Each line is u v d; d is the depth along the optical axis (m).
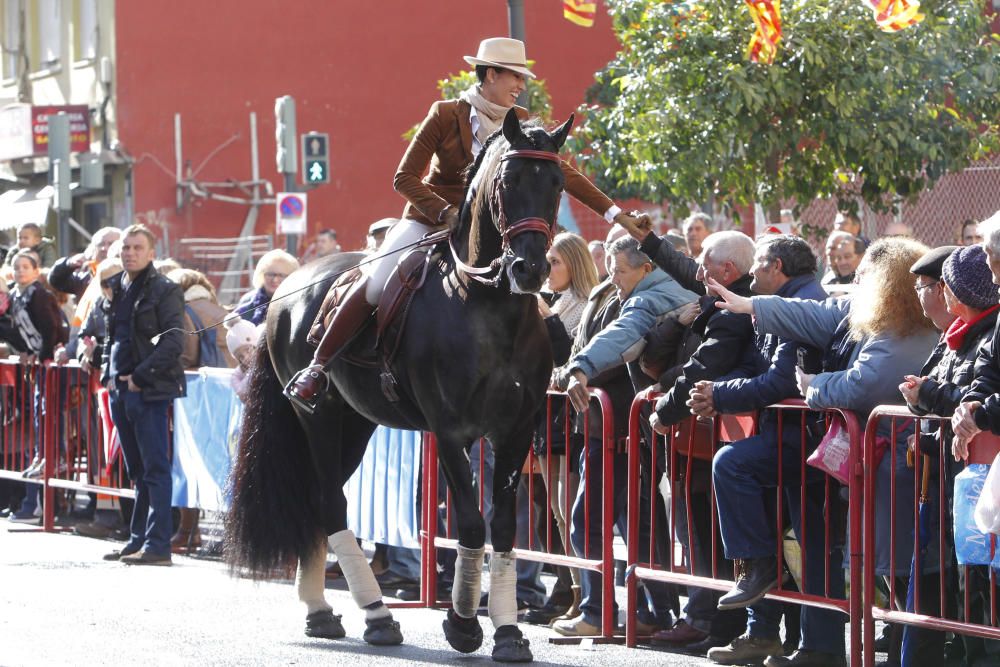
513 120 8.60
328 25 40.12
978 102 20.25
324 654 9.79
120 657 9.64
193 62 39.22
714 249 9.71
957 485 7.88
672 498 9.81
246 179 39.69
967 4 20.14
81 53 40.09
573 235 11.84
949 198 21.73
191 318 15.58
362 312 9.82
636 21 20.45
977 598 8.30
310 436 10.45
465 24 40.78
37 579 13.01
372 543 14.06
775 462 9.16
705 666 9.44
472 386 9.10
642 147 19.86
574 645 10.27
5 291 17.34
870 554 8.58
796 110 20.06
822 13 19.48
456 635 9.70
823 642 9.21
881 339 8.65
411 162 9.58
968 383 7.95
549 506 10.91
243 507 10.47
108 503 16.95
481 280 8.92
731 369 9.55
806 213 23.17
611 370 10.54
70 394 16.23
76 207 40.50
